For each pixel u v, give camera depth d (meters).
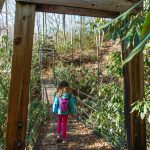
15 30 2.58
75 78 19.45
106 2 2.71
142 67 2.94
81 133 6.95
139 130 3.00
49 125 8.48
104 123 6.08
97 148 5.62
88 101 10.75
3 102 7.53
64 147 5.88
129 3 2.71
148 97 3.48
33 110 9.30
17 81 2.57
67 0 2.64
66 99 6.11
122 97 5.13
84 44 26.75
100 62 18.67
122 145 5.16
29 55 2.59
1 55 7.31
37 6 2.66
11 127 2.57
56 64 24.19
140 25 1.50
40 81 15.73
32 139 7.63
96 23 4.70
